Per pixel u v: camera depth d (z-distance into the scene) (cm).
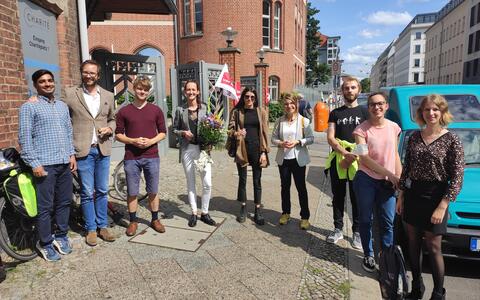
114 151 938
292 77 2938
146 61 978
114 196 628
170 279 372
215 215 565
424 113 340
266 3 2647
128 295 343
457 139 331
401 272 362
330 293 361
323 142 1529
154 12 1016
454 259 445
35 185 390
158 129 485
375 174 401
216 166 936
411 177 349
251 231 505
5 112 443
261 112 527
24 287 351
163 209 580
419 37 10688
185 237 476
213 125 499
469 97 577
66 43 645
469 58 5584
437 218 332
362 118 463
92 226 449
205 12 2531
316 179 845
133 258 415
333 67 1398
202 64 1161
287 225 534
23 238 415
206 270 393
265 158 525
